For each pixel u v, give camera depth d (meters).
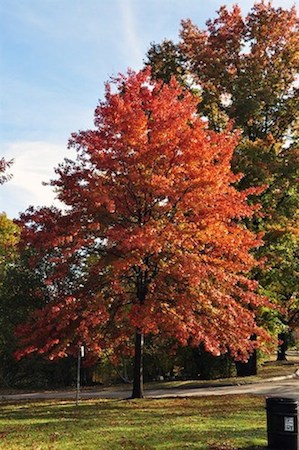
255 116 29.12
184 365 32.00
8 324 31.61
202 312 17.83
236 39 29.30
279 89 29.12
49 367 32.59
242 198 18.45
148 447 10.05
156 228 17.12
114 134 18.17
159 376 32.47
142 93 18.66
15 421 14.50
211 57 28.92
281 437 9.62
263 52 29.11
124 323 19.69
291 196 28.59
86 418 14.68
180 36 30.42
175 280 17.83
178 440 10.70
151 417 14.59
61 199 18.39
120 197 18.09
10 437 11.63
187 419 13.97
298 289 29.03
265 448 9.71
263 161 26.83
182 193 17.64
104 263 17.86
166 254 17.75
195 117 20.14
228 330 17.89
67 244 18.11
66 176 18.31
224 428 12.15
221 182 17.98
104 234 17.95
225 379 27.58
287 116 29.41
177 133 18.03
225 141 19.22
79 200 18.06
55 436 11.66
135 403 18.12
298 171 26.73
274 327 28.52
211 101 28.97
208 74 28.84
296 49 29.02
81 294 17.88
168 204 17.72
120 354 24.45
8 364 32.44
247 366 29.47
